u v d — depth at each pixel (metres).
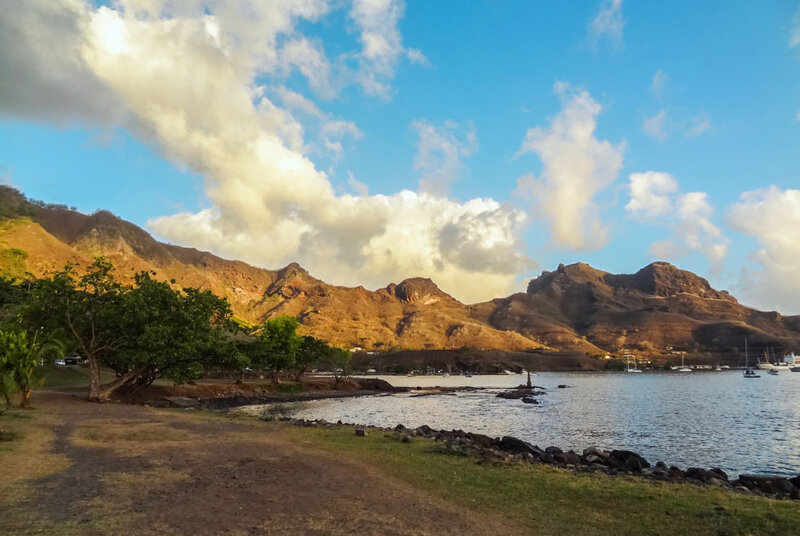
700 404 75.38
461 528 10.70
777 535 10.62
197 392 65.25
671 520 11.69
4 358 28.56
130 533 9.63
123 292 45.53
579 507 12.78
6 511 10.70
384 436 26.03
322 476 15.38
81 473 14.72
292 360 88.25
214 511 11.27
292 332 89.00
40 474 14.32
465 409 65.56
